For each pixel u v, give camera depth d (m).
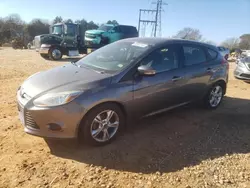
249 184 3.30
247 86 8.87
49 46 17.97
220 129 4.93
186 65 5.14
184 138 4.50
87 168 3.50
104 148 4.01
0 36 52.19
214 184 3.28
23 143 4.04
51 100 3.61
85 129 3.82
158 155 3.90
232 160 3.85
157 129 4.79
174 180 3.33
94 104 3.77
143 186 3.19
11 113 5.22
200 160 3.81
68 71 4.38
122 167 3.56
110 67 4.35
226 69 6.10
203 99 5.75
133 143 4.21
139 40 5.08
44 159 3.65
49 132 3.68
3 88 7.27
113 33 21.02
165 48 4.86
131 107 4.25
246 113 5.86
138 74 4.26
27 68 11.84
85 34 20.36
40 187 3.09
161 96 4.66
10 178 3.22
